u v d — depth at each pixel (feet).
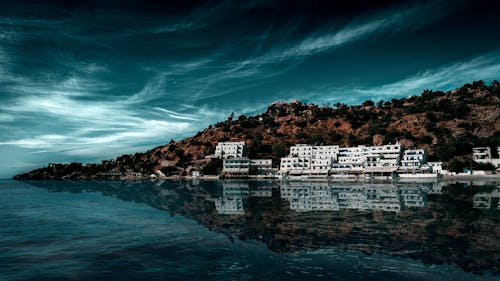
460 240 79.77
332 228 99.04
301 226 103.81
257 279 56.80
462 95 636.48
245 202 183.11
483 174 378.12
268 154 625.82
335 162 487.20
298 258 68.85
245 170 544.21
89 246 83.92
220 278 57.82
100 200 228.02
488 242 77.15
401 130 551.18
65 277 60.34
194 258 70.49
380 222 106.73
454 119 537.65
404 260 65.62
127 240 90.27
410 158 428.56
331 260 66.80
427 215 118.21
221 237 91.25
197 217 131.44
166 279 57.93
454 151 439.63
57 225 120.16
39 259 72.43
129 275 60.49
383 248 74.59
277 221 115.14
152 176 650.02
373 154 468.75
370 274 58.18
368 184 318.65
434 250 71.72
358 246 77.10
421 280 54.90
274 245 80.43
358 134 610.24
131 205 187.32
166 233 99.14
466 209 130.82
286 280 56.08
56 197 269.64
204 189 304.91
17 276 61.57
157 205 182.60
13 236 99.66
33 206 196.44
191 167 623.77
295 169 501.97
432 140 493.36
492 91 595.06
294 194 225.35
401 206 145.59
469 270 59.26
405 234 87.81
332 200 178.40
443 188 244.01
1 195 308.60
